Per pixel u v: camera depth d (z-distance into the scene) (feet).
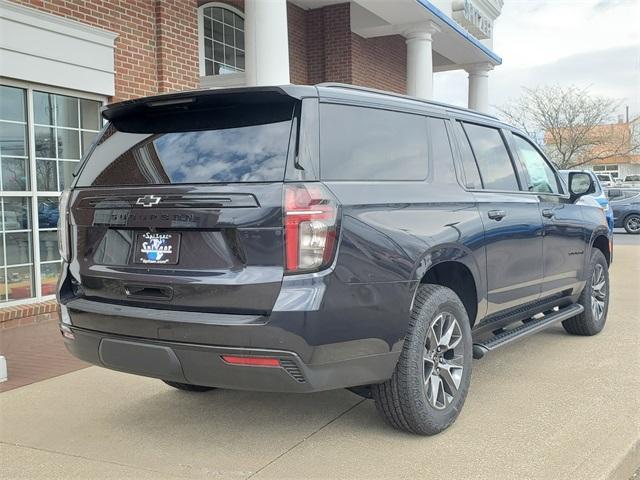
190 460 11.88
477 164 15.42
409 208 12.41
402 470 11.28
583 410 14.16
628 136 120.88
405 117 13.60
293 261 10.36
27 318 23.43
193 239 11.06
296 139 10.95
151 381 16.69
